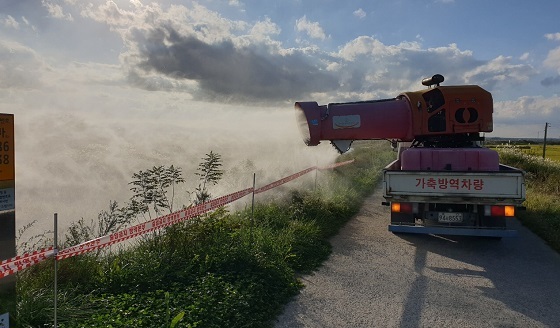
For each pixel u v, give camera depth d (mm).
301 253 6703
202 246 6207
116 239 4629
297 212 8961
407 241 8023
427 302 5078
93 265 5195
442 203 7539
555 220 9234
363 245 7691
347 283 5699
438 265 6590
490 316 4707
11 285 3494
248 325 4211
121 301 4496
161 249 5926
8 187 3258
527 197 11359
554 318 4684
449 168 7730
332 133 9055
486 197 7156
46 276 4762
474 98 8555
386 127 8930
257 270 5637
